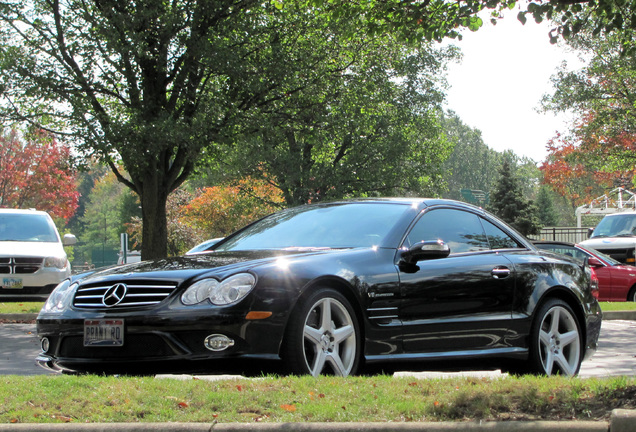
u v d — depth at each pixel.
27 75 20.14
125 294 5.55
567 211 106.44
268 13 22.73
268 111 23.78
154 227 22.30
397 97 38.28
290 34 23.62
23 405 4.58
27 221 17.97
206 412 4.38
